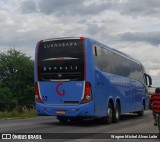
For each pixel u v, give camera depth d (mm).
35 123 21250
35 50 19656
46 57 19312
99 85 19281
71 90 18703
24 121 23172
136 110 27766
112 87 21453
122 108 23516
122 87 23703
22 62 69812
